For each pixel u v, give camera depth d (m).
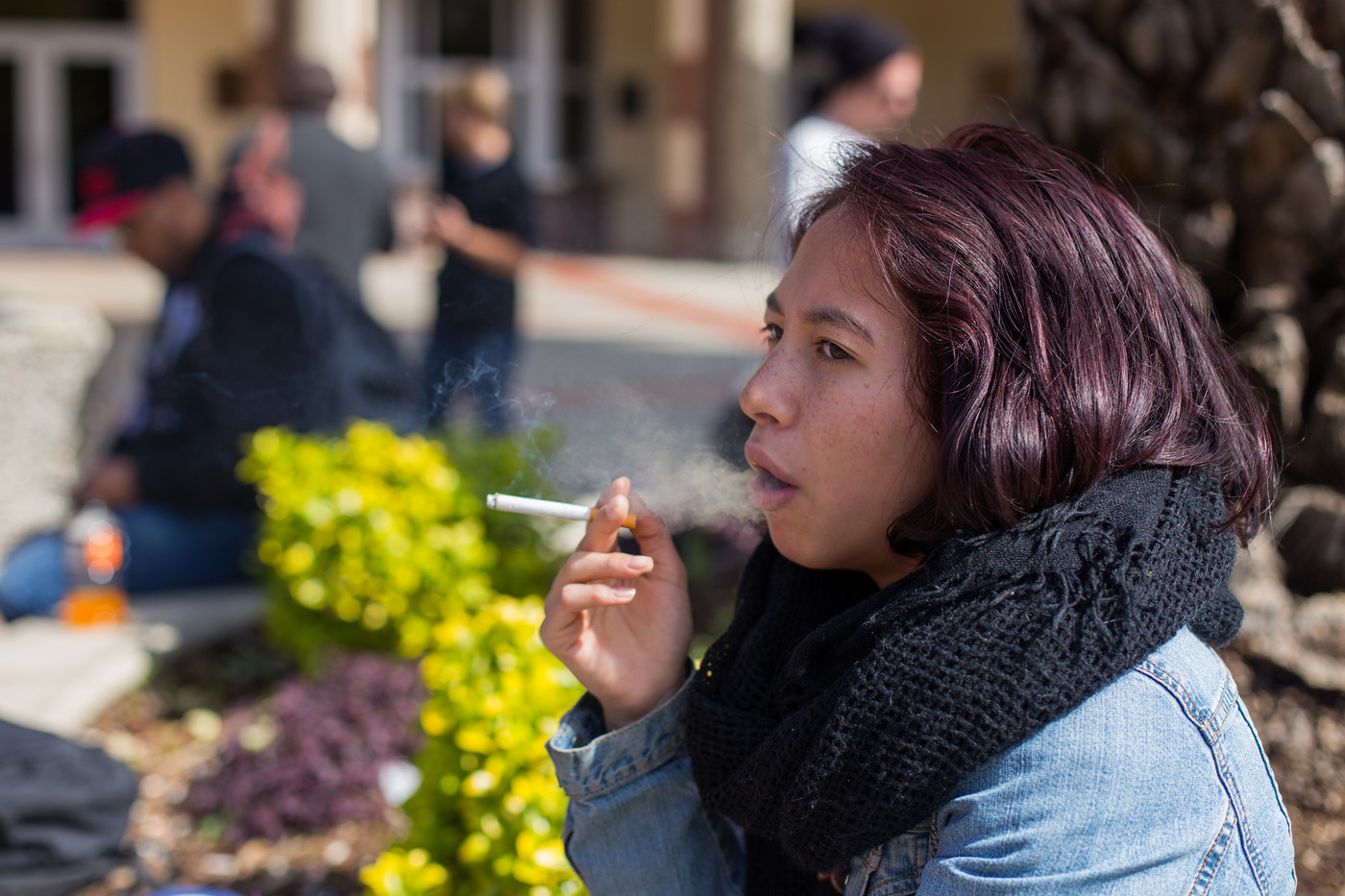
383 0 14.41
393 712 2.81
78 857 1.92
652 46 15.03
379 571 3.07
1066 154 1.08
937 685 0.83
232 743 2.72
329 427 3.49
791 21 15.36
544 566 3.44
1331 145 1.97
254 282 3.37
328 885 2.37
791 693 0.96
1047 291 0.92
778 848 1.16
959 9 14.93
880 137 1.07
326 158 4.59
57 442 4.13
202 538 3.58
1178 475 0.93
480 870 1.85
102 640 3.32
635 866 1.15
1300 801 1.84
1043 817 0.82
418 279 12.62
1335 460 2.03
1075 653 0.82
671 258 13.44
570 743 1.16
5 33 14.06
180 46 13.83
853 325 0.93
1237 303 2.12
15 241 14.32
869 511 0.97
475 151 5.11
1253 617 2.00
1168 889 0.82
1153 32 2.08
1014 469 0.87
